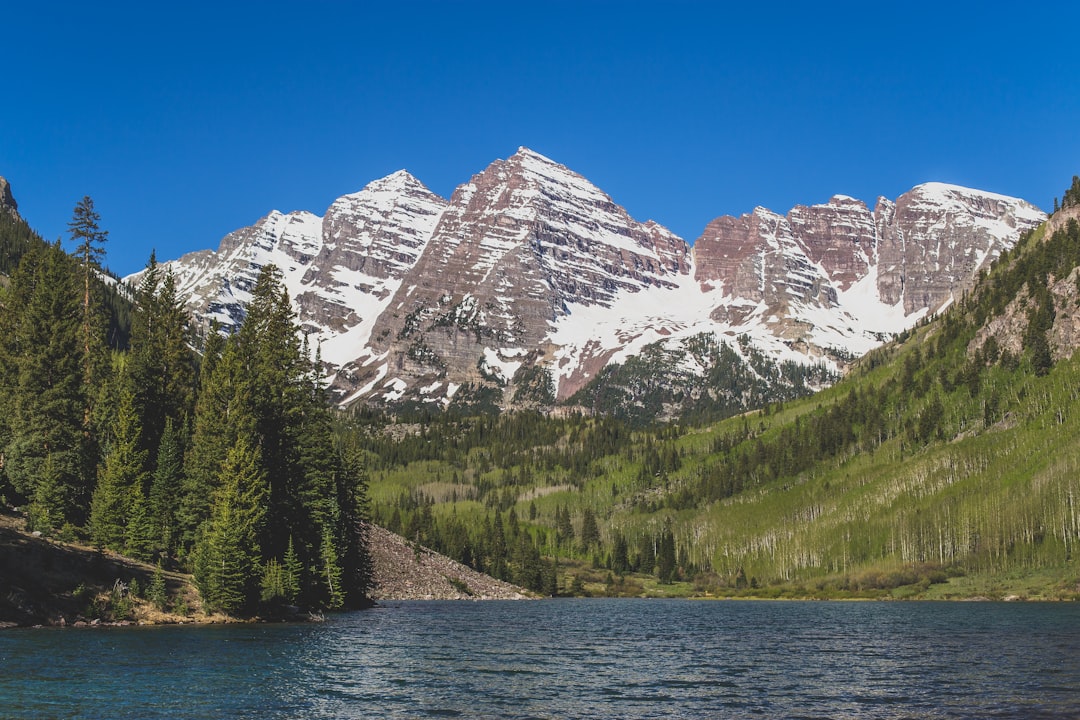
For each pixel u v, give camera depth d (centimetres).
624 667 7906
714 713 5753
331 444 14988
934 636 11038
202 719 5150
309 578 12706
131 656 7038
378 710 5625
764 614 16525
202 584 10075
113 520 10575
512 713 5669
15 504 11131
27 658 6725
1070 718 5562
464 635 10612
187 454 11881
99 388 13112
